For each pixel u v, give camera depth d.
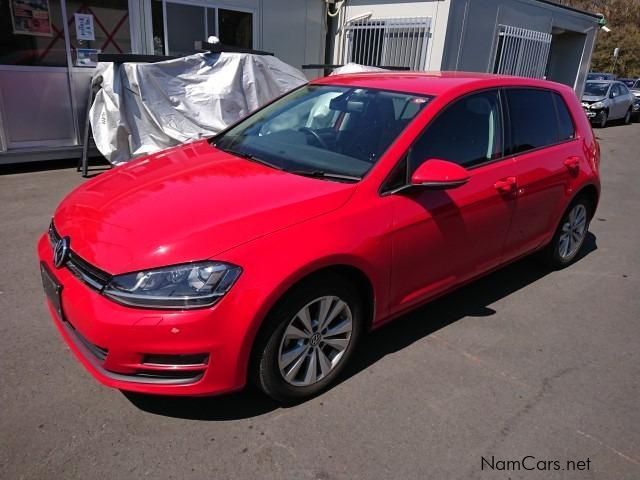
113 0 7.87
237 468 2.35
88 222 2.67
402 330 3.58
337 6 10.93
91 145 7.84
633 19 47.44
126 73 7.05
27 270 4.12
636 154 12.16
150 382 2.39
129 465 2.33
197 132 7.40
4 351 3.07
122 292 2.31
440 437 2.60
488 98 3.65
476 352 3.37
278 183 2.88
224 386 2.45
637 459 2.55
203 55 7.49
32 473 2.26
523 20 11.18
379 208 2.85
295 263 2.46
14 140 7.20
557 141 4.25
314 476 2.33
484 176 3.47
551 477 2.41
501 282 4.46
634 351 3.50
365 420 2.69
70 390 2.78
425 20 9.73
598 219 6.64
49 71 7.31
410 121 3.17
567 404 2.91
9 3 6.85
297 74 8.28
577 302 4.17
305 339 2.70
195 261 2.33
